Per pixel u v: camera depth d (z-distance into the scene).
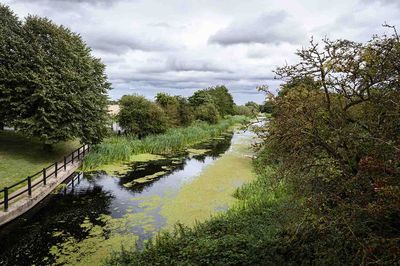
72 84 19.38
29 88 18.11
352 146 5.02
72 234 10.48
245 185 14.80
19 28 19.59
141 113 28.67
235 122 55.88
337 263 4.88
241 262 6.68
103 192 15.20
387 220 4.48
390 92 4.61
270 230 7.92
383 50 4.61
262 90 6.09
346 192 4.77
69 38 21.42
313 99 5.50
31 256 8.98
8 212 10.74
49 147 20.67
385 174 3.87
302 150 5.37
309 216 5.05
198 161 22.97
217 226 9.15
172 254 7.58
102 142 24.23
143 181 17.28
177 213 12.45
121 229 10.93
